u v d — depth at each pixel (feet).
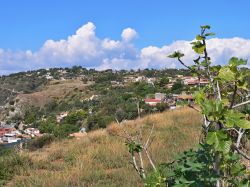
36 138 65.05
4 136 167.63
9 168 35.40
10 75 361.92
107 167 35.70
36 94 293.43
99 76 329.52
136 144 12.51
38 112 254.47
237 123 7.48
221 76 8.04
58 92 309.22
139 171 12.35
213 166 9.12
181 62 9.09
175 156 11.71
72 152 42.88
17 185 31.14
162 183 10.25
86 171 33.32
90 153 39.93
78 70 405.18
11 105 271.08
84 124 114.83
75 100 271.90
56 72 394.32
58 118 186.80
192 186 9.27
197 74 9.07
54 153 42.91
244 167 9.47
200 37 8.90
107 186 28.58
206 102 7.79
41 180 31.04
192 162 9.59
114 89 226.58
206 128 8.69
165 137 45.47
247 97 9.44
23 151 43.62
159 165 11.85
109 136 50.08
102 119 93.71
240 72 8.06
